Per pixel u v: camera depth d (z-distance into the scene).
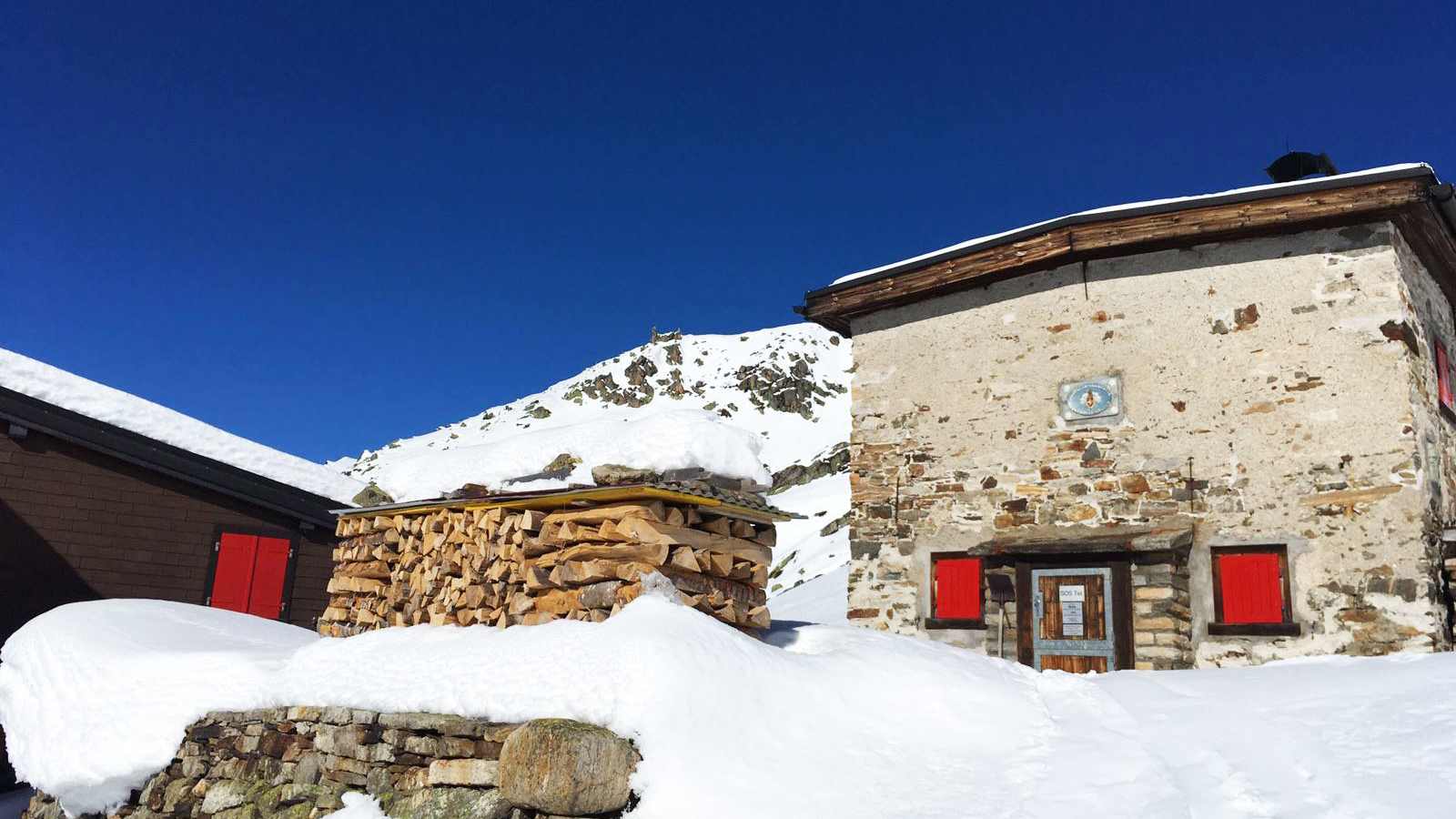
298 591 12.80
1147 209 9.72
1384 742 4.32
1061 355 10.35
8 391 11.09
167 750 6.34
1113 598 9.36
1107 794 4.09
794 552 37.25
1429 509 8.61
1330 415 8.90
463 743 5.06
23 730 7.09
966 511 10.57
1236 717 4.95
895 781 4.46
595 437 6.80
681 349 130.88
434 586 7.15
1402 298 8.93
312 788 5.64
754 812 4.20
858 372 11.78
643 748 4.55
